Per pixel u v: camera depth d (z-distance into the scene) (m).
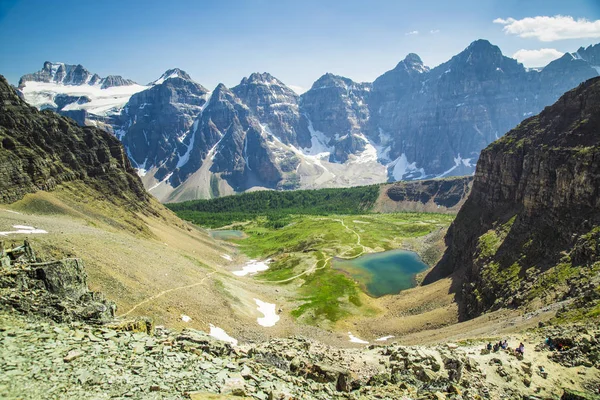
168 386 23.47
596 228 76.19
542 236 93.38
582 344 42.50
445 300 115.88
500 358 42.09
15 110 160.50
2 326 27.05
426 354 41.91
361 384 36.50
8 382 20.80
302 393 27.89
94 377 22.86
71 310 35.06
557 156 100.81
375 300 137.00
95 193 171.75
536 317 61.59
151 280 89.19
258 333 89.50
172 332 37.78
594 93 108.56
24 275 39.19
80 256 80.62
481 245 119.19
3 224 84.06
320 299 132.50
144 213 196.62
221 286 110.69
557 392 36.81
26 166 140.25
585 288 61.34
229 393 24.16
